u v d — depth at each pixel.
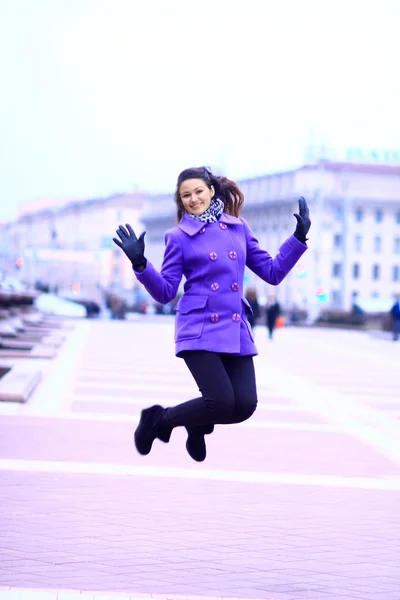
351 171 124.19
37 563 6.11
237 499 8.38
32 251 102.75
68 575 5.87
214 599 5.51
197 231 5.89
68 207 185.88
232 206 6.18
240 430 13.01
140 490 8.59
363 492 8.94
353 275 124.25
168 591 5.63
